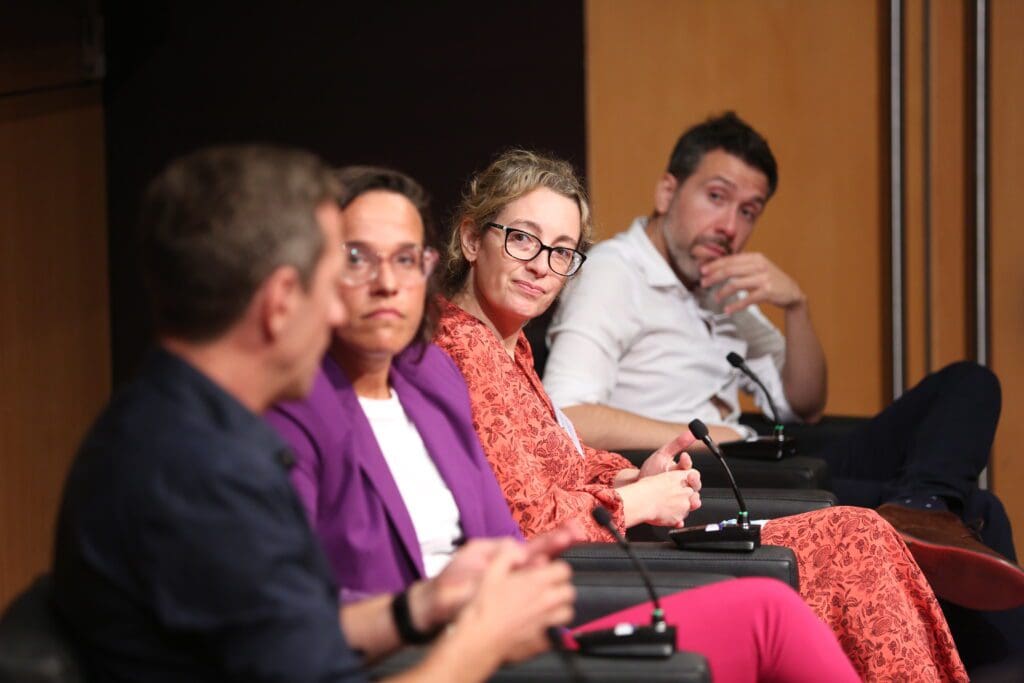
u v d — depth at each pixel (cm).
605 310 800
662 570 451
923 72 973
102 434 272
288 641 260
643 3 1002
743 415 877
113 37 1052
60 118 1028
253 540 260
